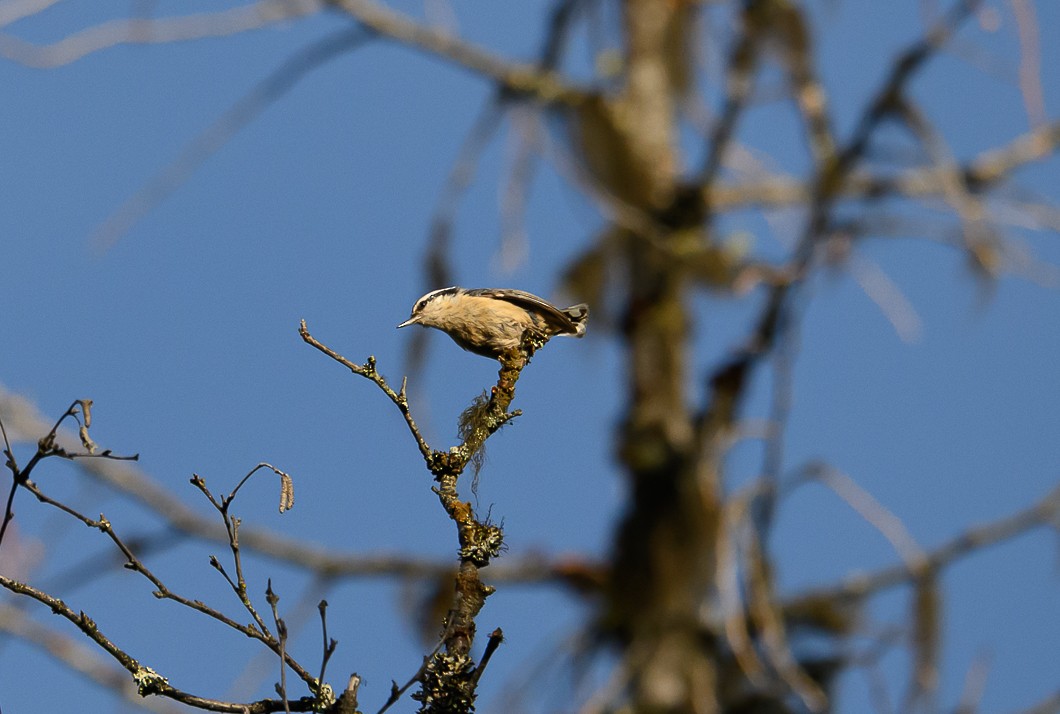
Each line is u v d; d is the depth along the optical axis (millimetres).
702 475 12727
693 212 13148
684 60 13859
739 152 13406
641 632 12539
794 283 12008
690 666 12352
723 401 12305
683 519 12648
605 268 13555
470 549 8125
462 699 7652
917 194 12523
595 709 12055
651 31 13875
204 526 12727
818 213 12141
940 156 12312
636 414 13070
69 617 7758
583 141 13531
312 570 12984
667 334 13180
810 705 11570
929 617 12164
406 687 7426
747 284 12367
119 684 12438
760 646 12203
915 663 12102
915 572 12188
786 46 12664
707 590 12703
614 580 12859
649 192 13414
